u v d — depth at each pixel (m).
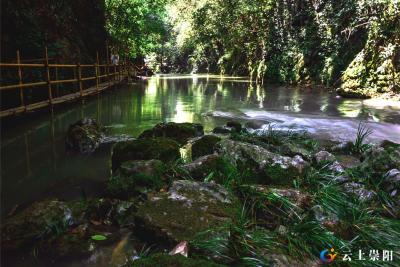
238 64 32.03
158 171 3.83
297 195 3.41
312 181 3.87
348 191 3.70
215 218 2.99
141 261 2.31
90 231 3.05
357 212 3.24
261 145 5.30
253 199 3.37
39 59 8.59
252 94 14.69
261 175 3.98
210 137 4.95
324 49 17.66
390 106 10.72
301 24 20.97
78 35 13.55
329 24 17.45
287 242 2.83
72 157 5.20
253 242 2.75
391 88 12.35
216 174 3.90
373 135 6.86
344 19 16.56
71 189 4.01
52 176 4.43
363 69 13.42
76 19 14.05
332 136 6.70
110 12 20.22
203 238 2.71
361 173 4.15
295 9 21.39
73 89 10.84
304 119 8.34
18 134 6.55
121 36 20.78
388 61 12.54
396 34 12.33
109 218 3.26
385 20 12.92
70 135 5.75
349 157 5.16
